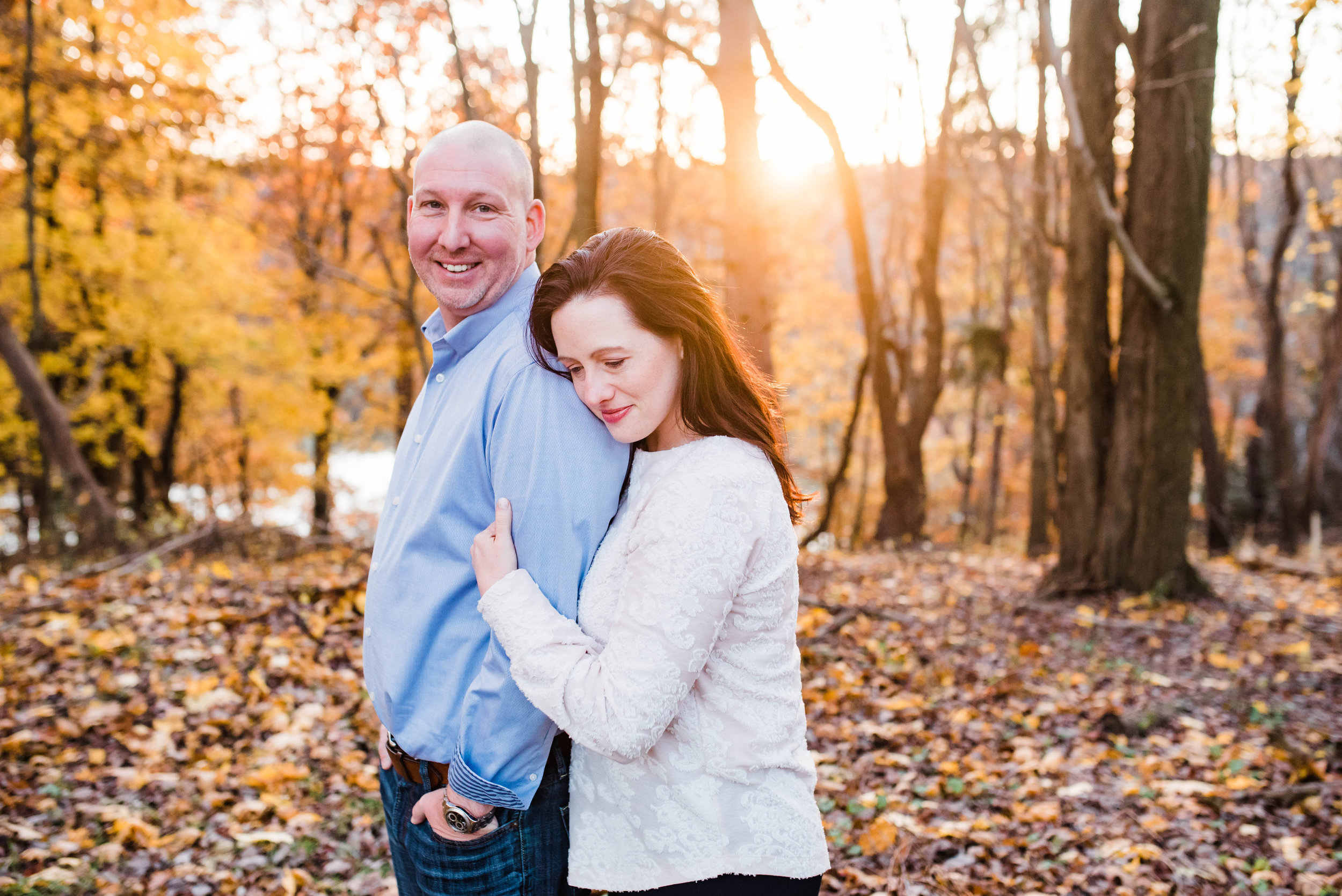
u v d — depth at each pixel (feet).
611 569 4.38
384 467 109.91
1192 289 24.95
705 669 4.24
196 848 9.32
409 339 51.39
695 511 4.09
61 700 12.66
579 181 23.04
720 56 20.26
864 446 67.05
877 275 72.38
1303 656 18.24
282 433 54.13
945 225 66.54
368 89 33.78
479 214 5.08
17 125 33.53
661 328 4.23
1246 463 75.15
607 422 4.39
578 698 4.03
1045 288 40.68
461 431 4.79
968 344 59.36
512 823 4.65
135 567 22.39
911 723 13.97
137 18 34.12
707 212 55.93
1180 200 24.59
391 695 4.84
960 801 11.20
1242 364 72.64
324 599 17.04
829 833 9.99
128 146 36.76
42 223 34.91
